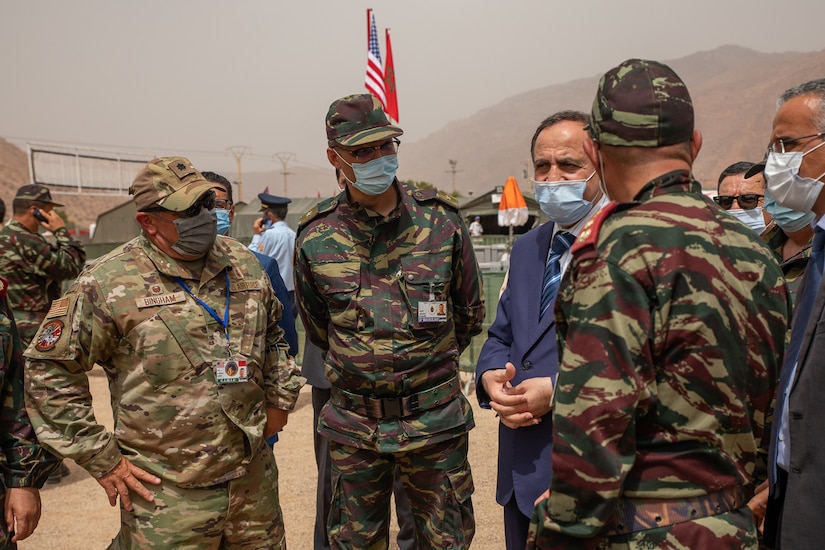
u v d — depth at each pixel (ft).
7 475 7.96
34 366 7.48
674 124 5.20
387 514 9.34
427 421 8.79
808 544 5.51
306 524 14.43
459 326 9.93
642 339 4.82
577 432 4.86
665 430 4.99
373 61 28.81
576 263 5.30
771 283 5.23
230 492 8.17
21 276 18.03
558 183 8.02
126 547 7.97
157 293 7.84
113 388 8.02
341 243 9.00
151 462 7.80
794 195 7.11
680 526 4.93
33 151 132.67
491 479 16.57
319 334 9.80
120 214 83.51
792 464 5.76
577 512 4.98
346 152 8.48
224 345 8.11
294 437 20.79
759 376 5.15
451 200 9.54
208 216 7.82
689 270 4.87
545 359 7.82
